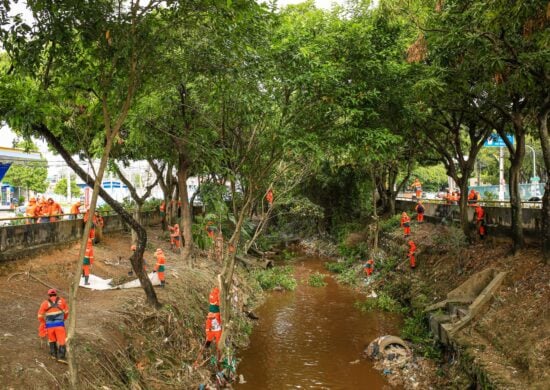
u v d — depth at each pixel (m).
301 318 20.17
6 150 16.28
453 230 20.78
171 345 12.58
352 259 30.95
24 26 8.38
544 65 11.85
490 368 10.70
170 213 29.98
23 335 9.88
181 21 9.09
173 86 13.20
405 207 35.97
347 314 20.61
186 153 17.25
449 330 13.56
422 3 13.90
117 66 9.47
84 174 10.40
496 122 18.20
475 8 11.02
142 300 13.62
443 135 23.83
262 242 35.38
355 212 38.72
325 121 14.05
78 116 12.66
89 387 8.77
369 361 15.11
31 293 13.04
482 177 60.38
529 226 16.36
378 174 35.50
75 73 9.47
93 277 15.86
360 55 14.25
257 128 14.16
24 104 8.41
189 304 15.37
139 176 46.91
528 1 9.95
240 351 16.20
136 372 10.39
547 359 9.80
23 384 8.01
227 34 10.26
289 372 14.28
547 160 13.55
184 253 20.98
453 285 17.84
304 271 30.61
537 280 13.23
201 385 11.60
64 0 8.26
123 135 19.78
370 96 13.96
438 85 13.20
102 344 10.20
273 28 12.52
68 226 19.09
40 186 44.44
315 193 38.84
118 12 8.73
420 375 13.39
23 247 15.57
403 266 23.77
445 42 12.93
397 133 19.05
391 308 20.80
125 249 22.67
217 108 14.09
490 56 11.81
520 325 11.73
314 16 15.77
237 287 21.48
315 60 12.89
